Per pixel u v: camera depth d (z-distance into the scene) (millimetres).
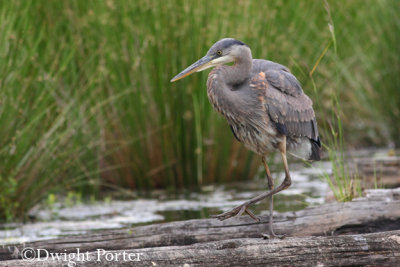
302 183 12320
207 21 12117
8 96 10133
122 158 12555
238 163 13055
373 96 16938
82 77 11984
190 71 7477
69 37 12195
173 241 7219
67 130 10852
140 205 10844
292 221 7402
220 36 12125
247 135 7855
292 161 14492
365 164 12305
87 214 10234
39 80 10578
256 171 13258
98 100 12023
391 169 11812
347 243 6449
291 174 13375
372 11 16797
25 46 11000
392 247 6449
